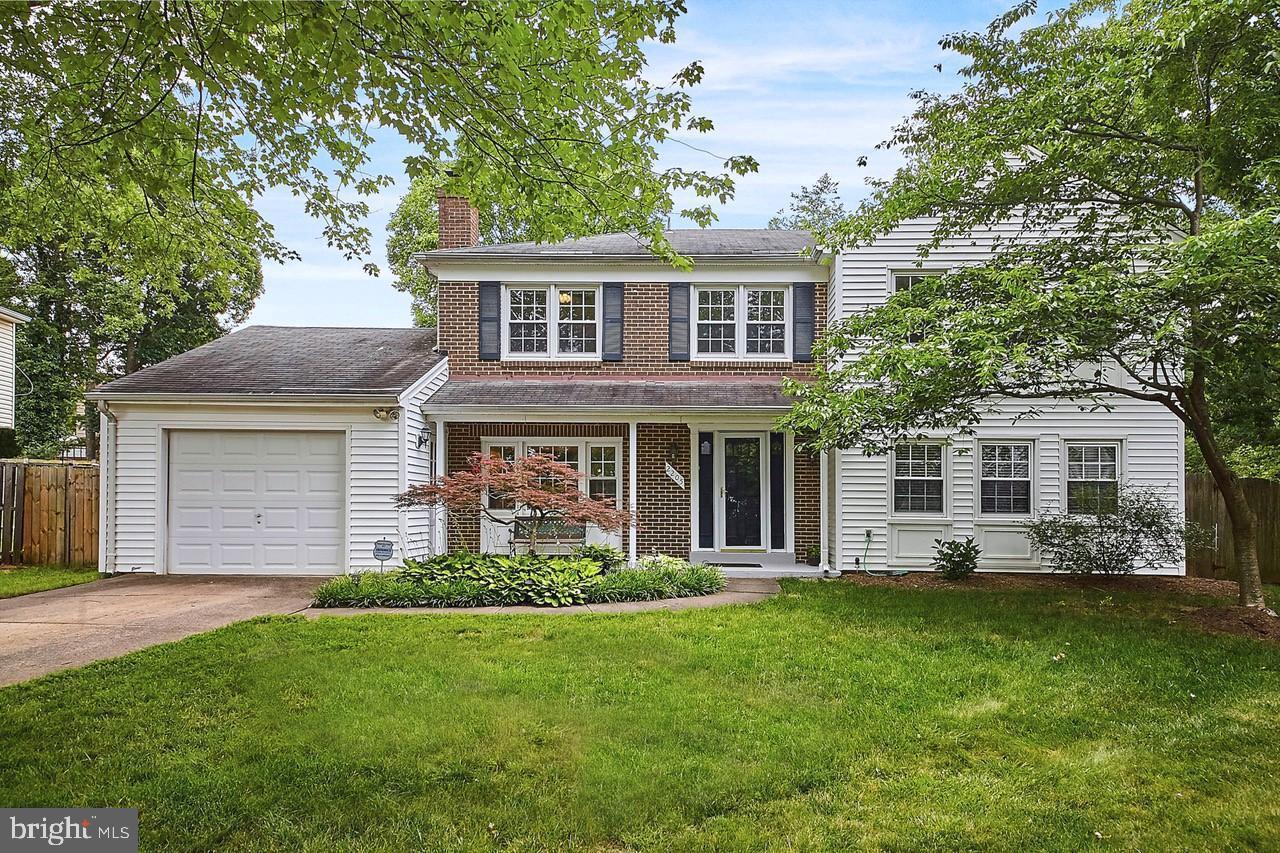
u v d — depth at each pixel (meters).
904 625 7.40
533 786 3.77
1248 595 8.08
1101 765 4.15
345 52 4.51
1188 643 6.77
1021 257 9.30
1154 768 4.12
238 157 7.16
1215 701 5.22
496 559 9.41
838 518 11.66
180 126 6.21
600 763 4.02
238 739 4.26
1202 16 6.51
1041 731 4.64
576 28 4.91
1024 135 8.05
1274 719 4.87
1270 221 5.98
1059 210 9.94
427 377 11.55
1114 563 10.52
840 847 3.27
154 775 3.81
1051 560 11.04
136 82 5.30
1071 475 11.58
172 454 10.68
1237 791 3.85
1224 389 9.05
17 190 7.59
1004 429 11.56
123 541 10.54
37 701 4.81
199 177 6.95
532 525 9.83
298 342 13.76
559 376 12.98
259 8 4.26
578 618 7.55
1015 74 8.66
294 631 6.78
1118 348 8.58
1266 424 9.96
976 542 11.55
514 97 5.31
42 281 25.42
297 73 4.82
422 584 8.58
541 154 5.64
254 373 11.35
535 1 4.59
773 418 11.30
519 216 6.90
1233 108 7.59
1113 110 7.96
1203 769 4.10
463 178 6.30
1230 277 6.29
